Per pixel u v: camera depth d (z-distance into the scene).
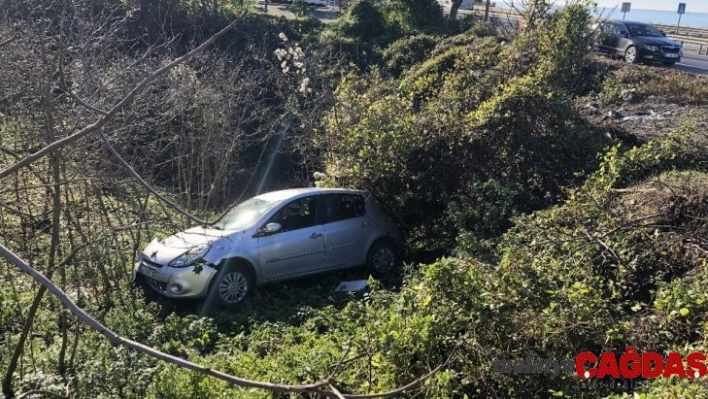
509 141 9.70
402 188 9.88
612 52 22.73
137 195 7.46
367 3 26.86
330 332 6.79
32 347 5.97
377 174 9.79
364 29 26.36
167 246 8.35
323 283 9.12
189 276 7.87
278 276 8.55
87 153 6.27
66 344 5.89
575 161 9.79
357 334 5.97
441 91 12.23
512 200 9.00
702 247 6.20
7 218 7.45
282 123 14.42
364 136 10.04
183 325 7.06
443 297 5.46
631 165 8.75
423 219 9.98
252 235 8.36
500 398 4.85
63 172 5.96
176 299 8.00
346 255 9.16
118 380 5.37
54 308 7.00
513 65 12.72
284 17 25.27
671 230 6.53
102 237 6.36
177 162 11.78
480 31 22.59
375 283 6.74
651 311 5.55
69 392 5.10
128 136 7.84
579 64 14.80
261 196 9.15
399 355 5.07
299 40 23.42
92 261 7.47
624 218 6.91
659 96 15.35
